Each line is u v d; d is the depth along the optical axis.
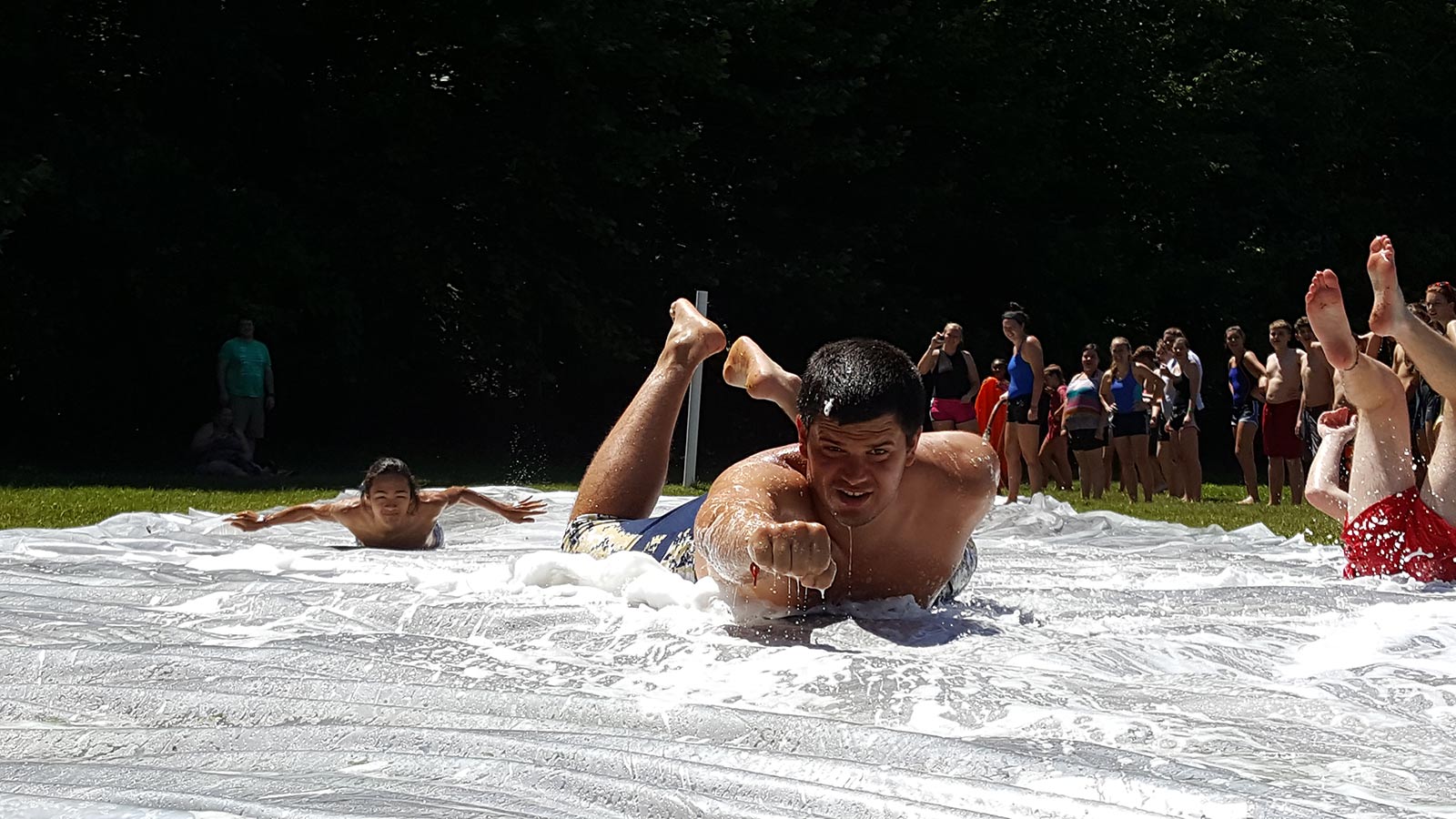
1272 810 2.10
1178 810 2.15
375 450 21.97
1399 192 30.62
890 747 2.48
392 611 3.87
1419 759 2.55
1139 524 8.41
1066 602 4.43
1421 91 29.81
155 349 19.66
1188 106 26.52
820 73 23.30
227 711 2.77
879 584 4.03
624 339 22.17
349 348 20.12
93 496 12.84
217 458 17.88
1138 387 15.15
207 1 19.92
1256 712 2.91
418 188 21.28
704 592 3.89
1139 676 3.33
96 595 4.35
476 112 21.80
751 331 24.41
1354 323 28.52
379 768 2.27
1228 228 28.17
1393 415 5.36
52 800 1.93
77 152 18.28
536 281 21.78
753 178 23.06
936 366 15.29
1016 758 2.38
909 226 25.08
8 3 18.28
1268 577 5.61
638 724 2.68
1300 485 14.45
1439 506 5.28
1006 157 25.33
